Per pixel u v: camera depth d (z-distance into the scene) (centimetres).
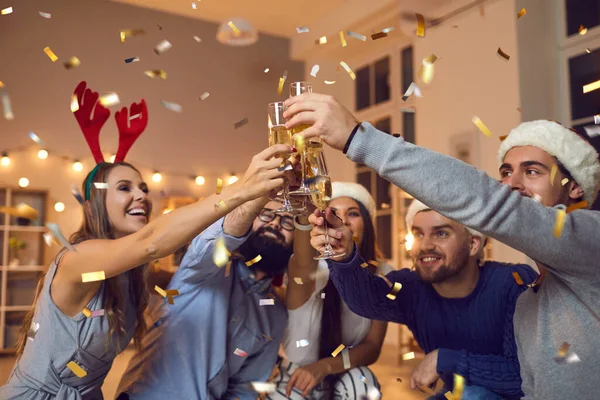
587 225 90
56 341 128
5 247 520
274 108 121
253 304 155
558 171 112
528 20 403
